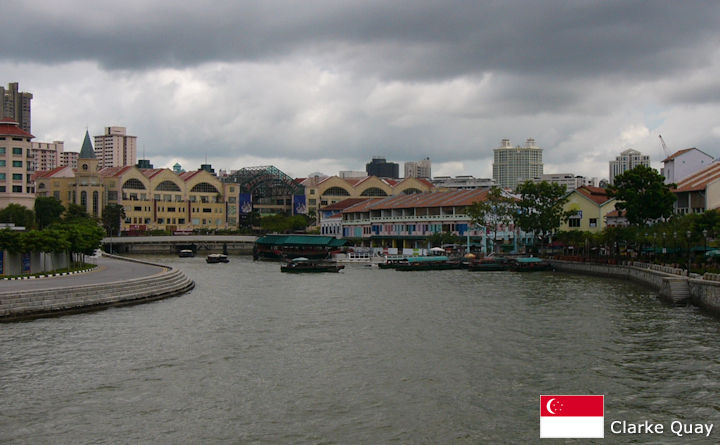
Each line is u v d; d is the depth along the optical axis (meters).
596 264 112.50
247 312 67.81
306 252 160.25
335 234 199.00
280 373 43.62
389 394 39.19
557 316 64.12
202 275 116.81
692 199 115.44
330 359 47.19
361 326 59.56
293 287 93.50
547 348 50.09
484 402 37.78
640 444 32.28
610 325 58.88
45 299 63.53
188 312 67.19
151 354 48.41
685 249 100.12
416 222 165.25
